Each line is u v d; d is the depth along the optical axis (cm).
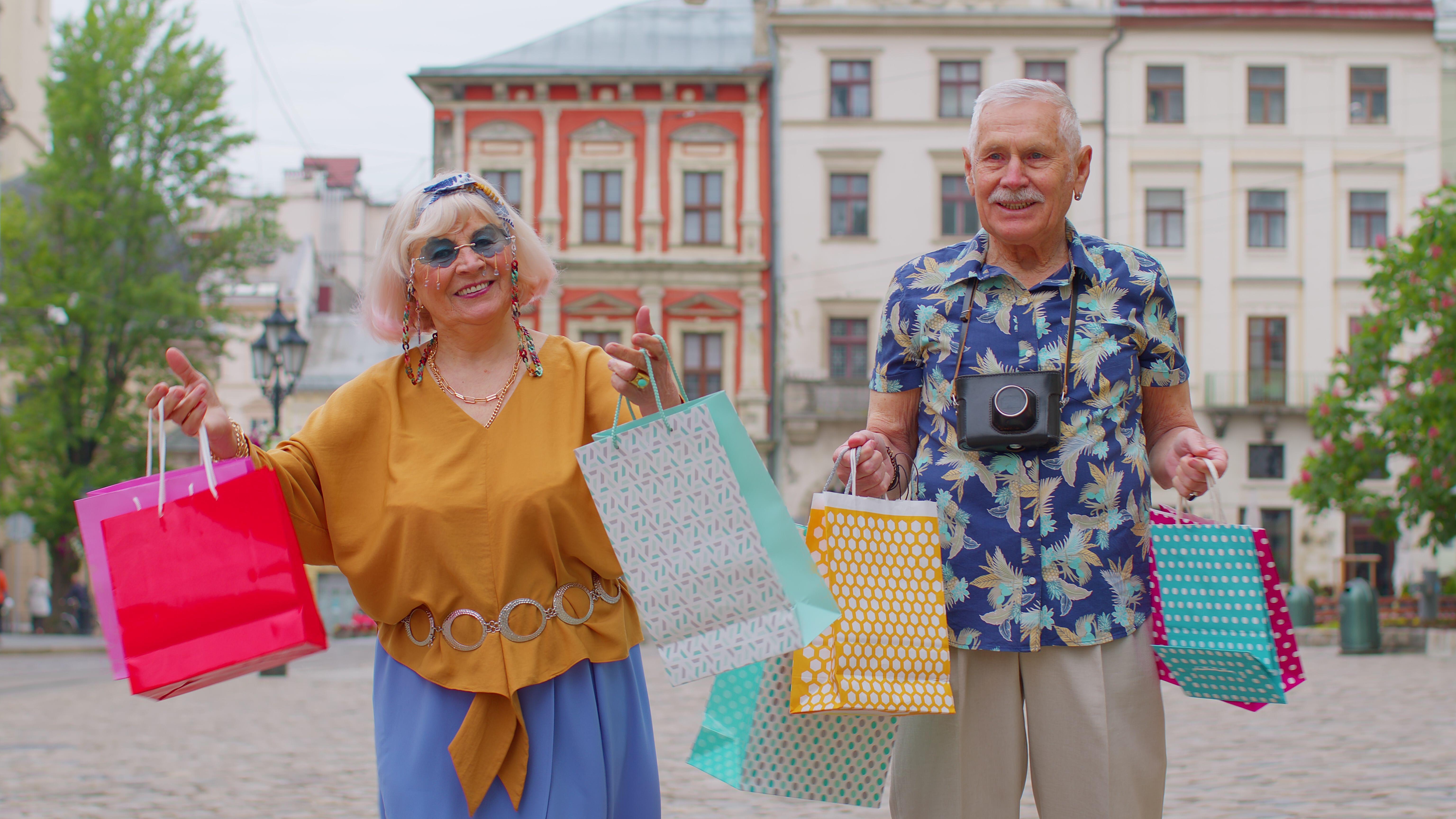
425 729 284
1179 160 3412
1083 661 298
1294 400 3391
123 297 3369
